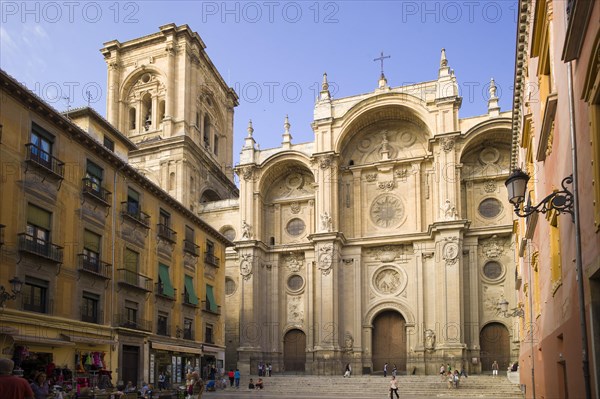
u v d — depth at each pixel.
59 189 24.81
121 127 60.19
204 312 39.06
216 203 56.78
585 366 9.55
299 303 51.53
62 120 24.91
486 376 41.12
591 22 8.33
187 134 57.72
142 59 61.28
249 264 50.94
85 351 25.39
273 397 33.66
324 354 46.66
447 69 49.34
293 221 53.81
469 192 48.38
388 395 35.59
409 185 50.53
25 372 21.89
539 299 20.44
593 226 8.84
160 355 32.41
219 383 39.84
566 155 11.24
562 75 11.34
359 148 53.34
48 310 23.28
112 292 28.11
